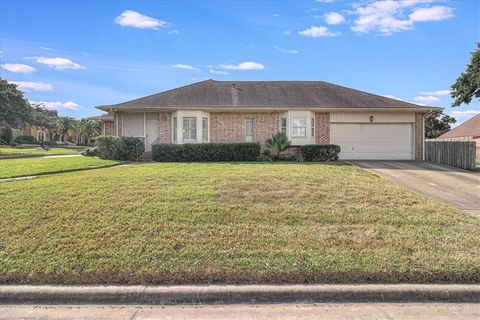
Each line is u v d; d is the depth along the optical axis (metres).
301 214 6.77
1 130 51.84
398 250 5.34
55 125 71.88
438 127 48.91
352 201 7.68
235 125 19.75
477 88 21.06
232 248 5.33
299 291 4.29
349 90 21.88
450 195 10.27
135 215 6.54
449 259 5.03
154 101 19.88
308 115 19.19
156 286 4.40
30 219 6.33
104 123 23.30
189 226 6.11
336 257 5.06
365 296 4.29
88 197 7.57
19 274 4.60
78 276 4.57
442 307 4.16
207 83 22.64
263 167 12.16
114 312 4.01
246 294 4.27
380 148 19.73
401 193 8.50
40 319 3.85
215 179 9.37
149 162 16.64
